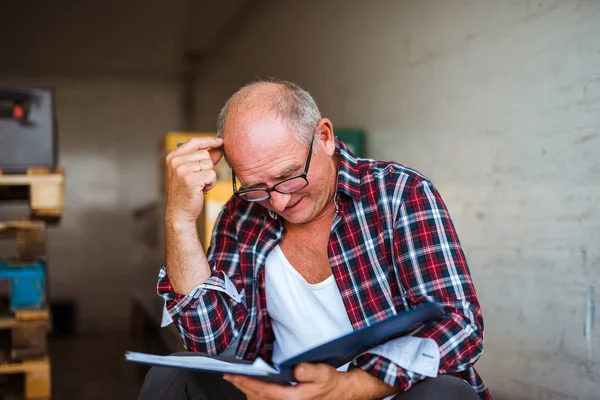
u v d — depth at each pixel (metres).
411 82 3.30
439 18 3.02
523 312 2.51
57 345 5.53
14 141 3.18
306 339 1.58
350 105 4.05
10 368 3.10
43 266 3.21
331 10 4.27
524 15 2.46
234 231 1.66
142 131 7.59
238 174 1.42
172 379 1.47
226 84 6.68
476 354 1.34
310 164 1.43
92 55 7.06
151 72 7.63
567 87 2.26
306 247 1.58
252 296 1.61
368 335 1.22
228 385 1.50
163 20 6.10
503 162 2.60
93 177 7.42
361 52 3.87
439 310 1.25
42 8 5.67
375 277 1.51
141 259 7.34
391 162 1.60
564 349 2.30
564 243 2.29
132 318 6.50
